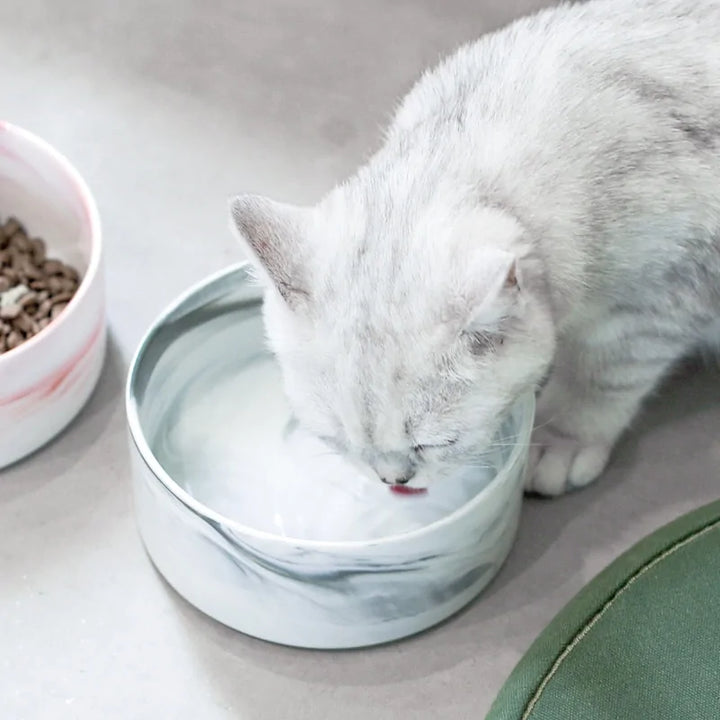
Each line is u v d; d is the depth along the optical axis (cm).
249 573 76
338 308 71
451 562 77
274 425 85
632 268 77
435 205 73
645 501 84
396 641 80
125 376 87
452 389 71
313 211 74
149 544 80
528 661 76
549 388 84
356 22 103
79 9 103
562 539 83
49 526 83
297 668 79
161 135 97
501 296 69
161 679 79
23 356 80
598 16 79
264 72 100
